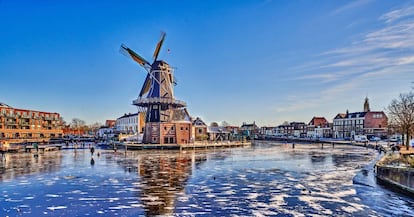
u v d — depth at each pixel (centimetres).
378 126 13562
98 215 1850
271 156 5847
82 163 4512
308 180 3008
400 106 6988
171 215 1853
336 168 3938
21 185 2747
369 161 4834
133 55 8106
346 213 1886
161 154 6294
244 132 19000
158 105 8181
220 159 5197
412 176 2275
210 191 2500
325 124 17012
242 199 2236
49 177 3189
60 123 14438
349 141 11944
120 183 2839
